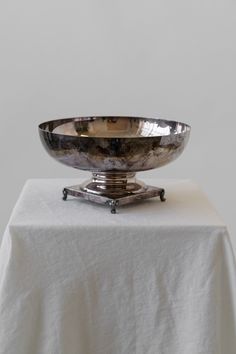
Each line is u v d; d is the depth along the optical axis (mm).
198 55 1864
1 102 1880
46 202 1195
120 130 1344
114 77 1875
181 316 1059
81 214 1112
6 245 1068
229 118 1899
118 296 1068
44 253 1047
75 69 1868
